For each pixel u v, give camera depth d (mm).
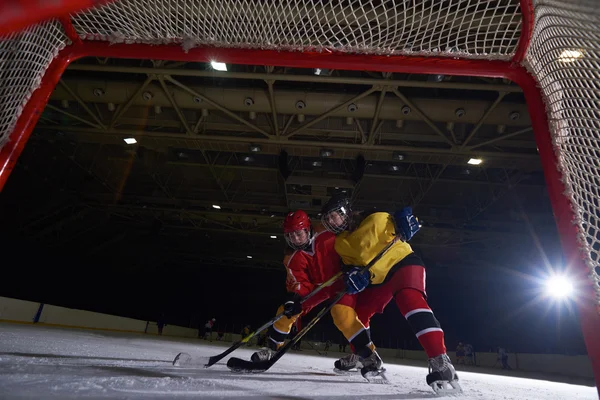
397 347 26656
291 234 2318
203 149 13250
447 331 27594
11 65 1761
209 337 23734
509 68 1747
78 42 2053
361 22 1995
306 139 12625
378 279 2139
